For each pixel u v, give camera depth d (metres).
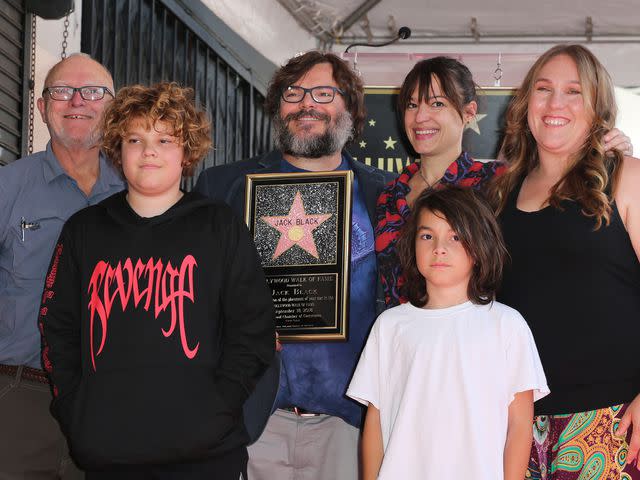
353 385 2.98
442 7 6.82
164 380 2.65
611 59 6.92
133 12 5.97
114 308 2.71
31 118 4.89
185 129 2.88
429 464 2.74
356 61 5.00
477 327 2.84
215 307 2.80
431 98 3.53
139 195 2.89
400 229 3.39
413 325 2.92
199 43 6.91
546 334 2.83
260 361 2.84
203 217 2.85
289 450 3.48
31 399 3.41
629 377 2.75
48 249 3.49
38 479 3.43
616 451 2.69
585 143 2.98
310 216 3.48
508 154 3.23
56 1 4.83
